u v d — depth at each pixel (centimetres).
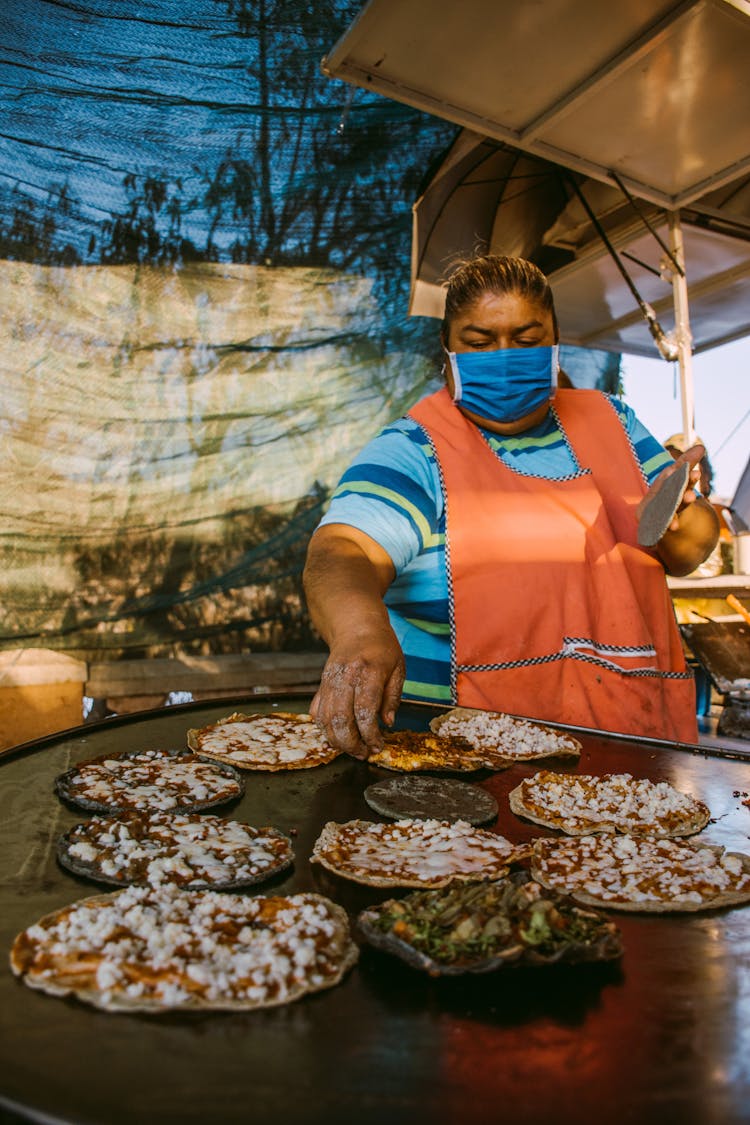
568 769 209
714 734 503
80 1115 73
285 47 457
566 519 243
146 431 495
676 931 124
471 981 106
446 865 146
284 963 105
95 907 119
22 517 463
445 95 425
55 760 203
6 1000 96
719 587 502
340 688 158
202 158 471
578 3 358
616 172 497
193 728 238
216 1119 74
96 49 419
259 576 538
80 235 457
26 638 469
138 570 501
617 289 653
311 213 512
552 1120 77
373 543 218
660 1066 87
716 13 362
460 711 238
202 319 501
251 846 151
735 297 667
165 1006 95
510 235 603
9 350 450
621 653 243
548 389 239
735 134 457
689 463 226
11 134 423
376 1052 88
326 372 544
